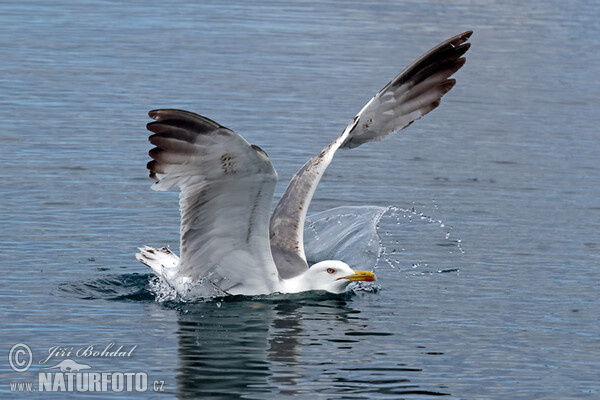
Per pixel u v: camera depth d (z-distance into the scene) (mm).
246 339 11469
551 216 17250
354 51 31875
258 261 12750
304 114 23812
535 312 12703
